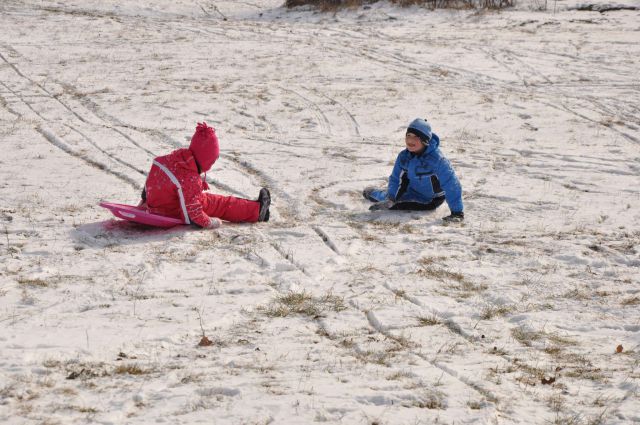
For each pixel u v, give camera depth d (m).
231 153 26.80
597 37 50.47
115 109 33.31
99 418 8.93
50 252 16.06
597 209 21.05
